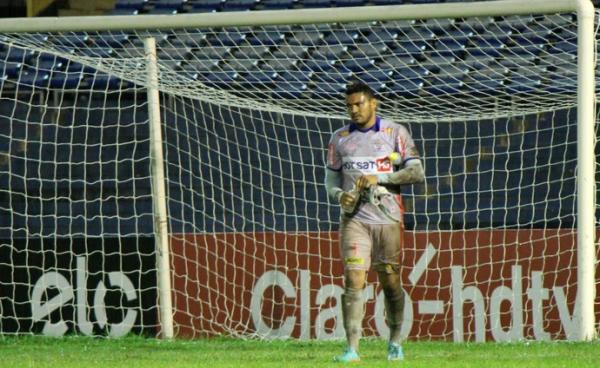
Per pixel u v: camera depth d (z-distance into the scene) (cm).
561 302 3550
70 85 4981
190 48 4766
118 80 4925
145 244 3766
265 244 3759
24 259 3809
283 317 3731
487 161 4575
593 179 3216
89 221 4703
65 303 3788
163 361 2656
